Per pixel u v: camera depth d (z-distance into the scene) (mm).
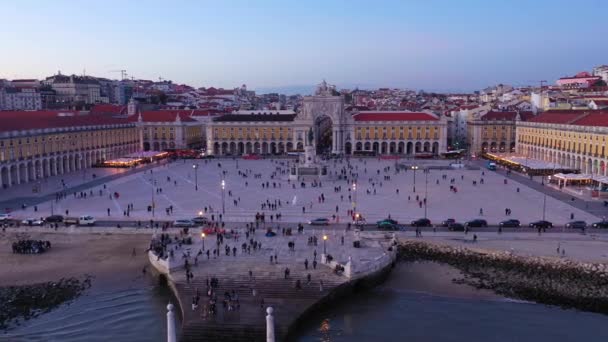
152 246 61594
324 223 74500
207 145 190375
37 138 122125
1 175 108375
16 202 91938
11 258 62812
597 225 71250
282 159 168500
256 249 61406
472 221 72375
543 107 198000
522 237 67000
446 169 138875
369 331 45375
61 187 108938
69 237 70562
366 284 53656
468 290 53812
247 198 95500
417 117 184750
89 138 147625
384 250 60688
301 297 48875
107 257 63188
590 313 48656
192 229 71062
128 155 160750
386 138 184250
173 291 51812
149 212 83312
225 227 73062
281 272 54031
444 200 92812
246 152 189250
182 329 43375
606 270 55125
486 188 106438
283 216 80250
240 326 43406
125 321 47438
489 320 47281
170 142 190625
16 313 48969
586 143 120500
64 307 50312
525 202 90188
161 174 130750
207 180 119625
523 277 56031
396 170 134250
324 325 46656
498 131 178625
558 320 47250
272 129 187125
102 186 110562
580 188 103438
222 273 53781
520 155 158125
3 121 115500
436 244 64375
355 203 89812
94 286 55031
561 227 71625
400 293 53438
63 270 59188
